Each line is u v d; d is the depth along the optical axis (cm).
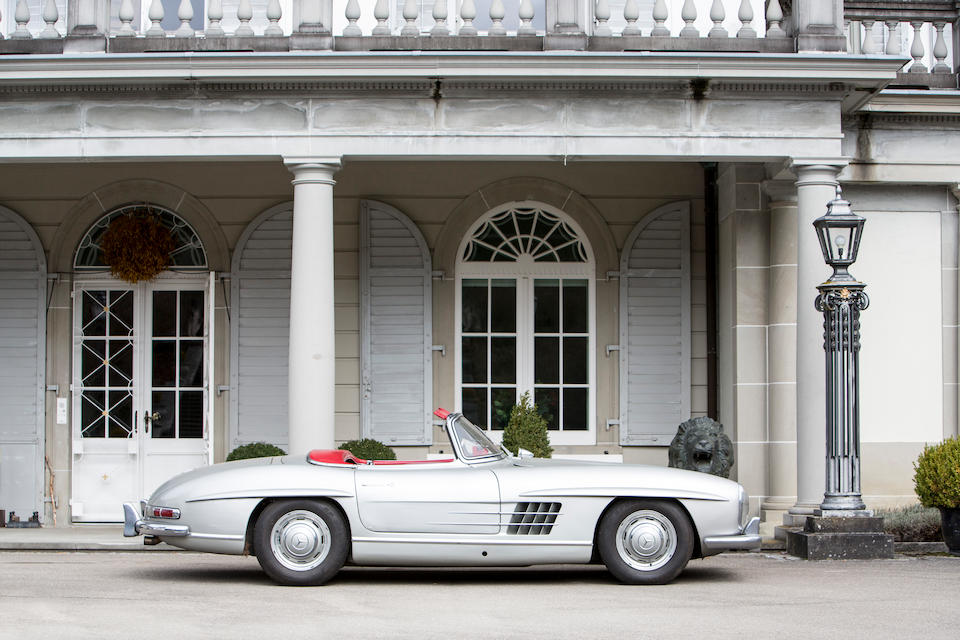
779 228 1241
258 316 1339
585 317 1361
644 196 1358
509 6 1352
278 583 835
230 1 1332
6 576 882
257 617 692
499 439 1345
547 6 1126
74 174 1344
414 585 848
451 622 678
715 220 1335
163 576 888
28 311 1336
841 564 973
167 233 1341
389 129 1105
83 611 709
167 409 1348
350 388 1339
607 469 859
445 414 884
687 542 841
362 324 1335
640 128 1109
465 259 1359
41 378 1327
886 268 1262
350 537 836
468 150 1105
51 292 1337
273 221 1344
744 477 1239
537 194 1352
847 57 1091
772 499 1225
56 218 1344
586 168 1354
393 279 1343
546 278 1361
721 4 1145
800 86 1110
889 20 1248
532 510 838
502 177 1352
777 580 870
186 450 1343
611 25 1351
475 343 1355
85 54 1077
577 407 1355
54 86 1102
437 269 1345
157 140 1106
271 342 1338
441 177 1352
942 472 1045
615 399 1348
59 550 1108
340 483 832
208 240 1344
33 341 1333
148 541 854
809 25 1119
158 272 1344
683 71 1091
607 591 812
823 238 1049
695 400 1345
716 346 1330
